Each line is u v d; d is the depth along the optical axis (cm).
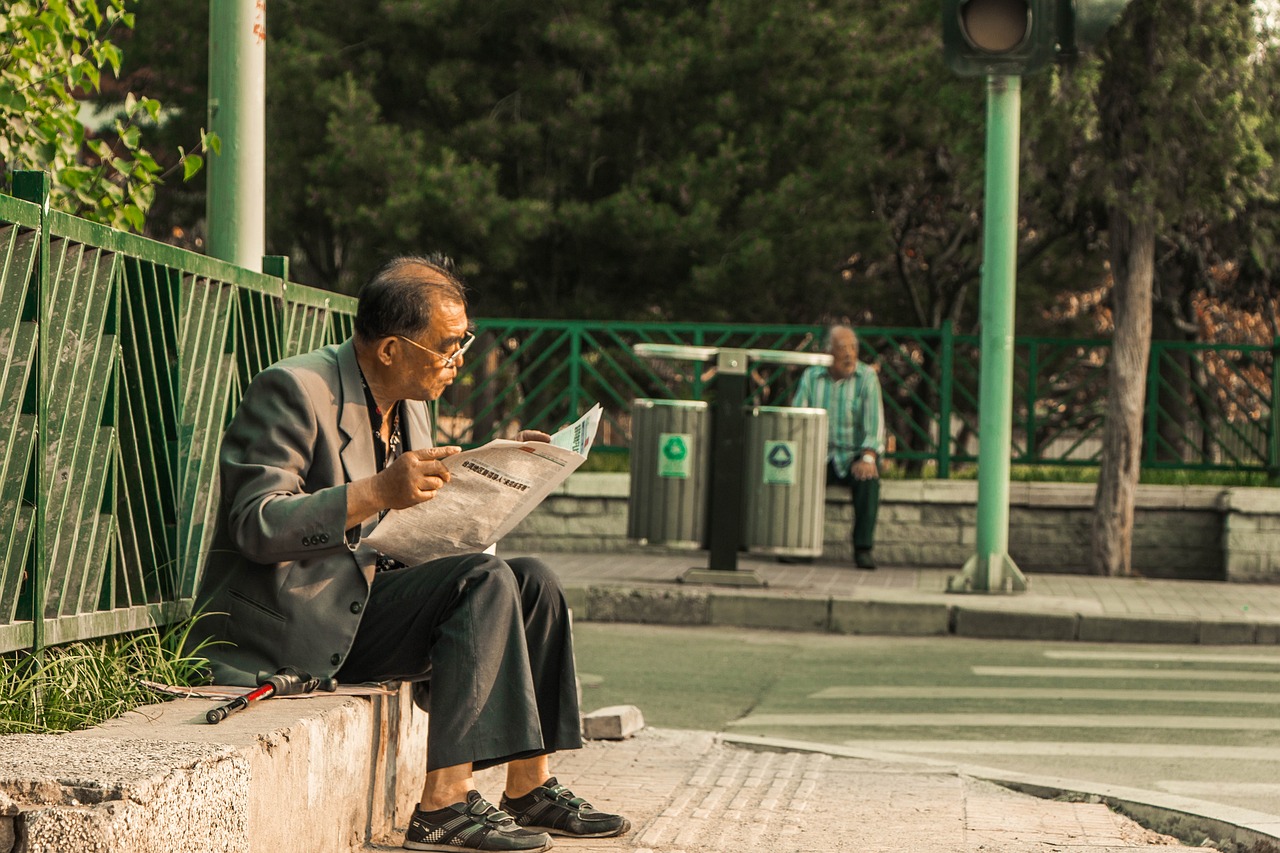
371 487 473
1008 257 1395
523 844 488
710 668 1116
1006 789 713
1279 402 1755
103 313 514
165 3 2162
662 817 590
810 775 715
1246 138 1476
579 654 1173
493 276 2164
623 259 2139
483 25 2133
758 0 2075
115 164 760
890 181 2206
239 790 369
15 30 695
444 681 478
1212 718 927
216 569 509
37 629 462
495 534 504
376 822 509
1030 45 1275
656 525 1395
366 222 2008
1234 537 1595
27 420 461
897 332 1788
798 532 1378
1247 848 597
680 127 2145
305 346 738
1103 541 1597
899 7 2130
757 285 2033
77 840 306
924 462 1778
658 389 2064
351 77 2062
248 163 760
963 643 1270
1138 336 1591
